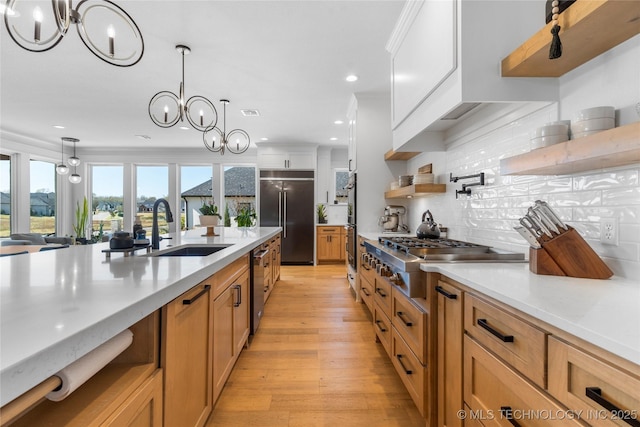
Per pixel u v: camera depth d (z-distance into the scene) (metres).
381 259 2.01
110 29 1.72
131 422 0.79
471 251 1.63
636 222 1.05
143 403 0.85
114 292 0.86
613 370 0.58
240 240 2.53
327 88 3.50
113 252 1.55
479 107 1.82
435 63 1.60
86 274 1.10
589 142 0.94
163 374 0.96
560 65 1.25
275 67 2.96
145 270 1.18
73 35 2.36
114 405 0.73
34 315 0.67
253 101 3.92
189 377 1.18
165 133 5.46
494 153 1.86
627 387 0.56
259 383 1.88
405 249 1.75
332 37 2.44
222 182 7.06
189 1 2.01
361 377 1.95
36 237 4.79
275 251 4.32
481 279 1.09
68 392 0.61
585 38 1.05
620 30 1.00
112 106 4.06
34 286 0.92
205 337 1.38
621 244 1.10
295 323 2.90
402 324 1.71
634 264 1.06
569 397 0.69
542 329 0.77
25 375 0.48
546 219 1.16
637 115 1.03
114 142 6.21
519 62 1.23
